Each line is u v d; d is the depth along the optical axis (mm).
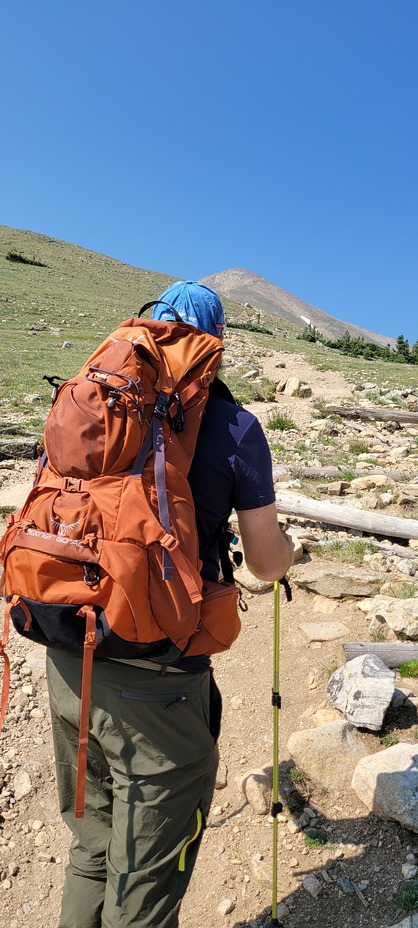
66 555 1887
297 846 3205
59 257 85188
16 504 7164
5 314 39375
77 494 1953
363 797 3299
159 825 2084
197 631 2090
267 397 17375
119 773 2125
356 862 3068
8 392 15789
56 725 2352
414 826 3031
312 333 56594
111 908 2076
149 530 1902
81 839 2385
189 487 2055
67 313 43781
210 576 2229
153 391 2059
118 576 1853
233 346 33125
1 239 88812
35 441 9680
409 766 3271
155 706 2066
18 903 3082
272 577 2293
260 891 3047
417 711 3801
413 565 5672
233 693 4344
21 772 3777
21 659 4750
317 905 2928
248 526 2170
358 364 30125
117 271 85938
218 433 2139
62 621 1919
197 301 2482
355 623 4875
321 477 8867
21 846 3361
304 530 6453
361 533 6625
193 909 3012
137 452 1994
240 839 3303
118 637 1890
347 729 3672
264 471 2156
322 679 4277
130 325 2256
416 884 2832
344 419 14711
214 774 2309
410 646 4301
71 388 2086
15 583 1980
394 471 9266
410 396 18625
